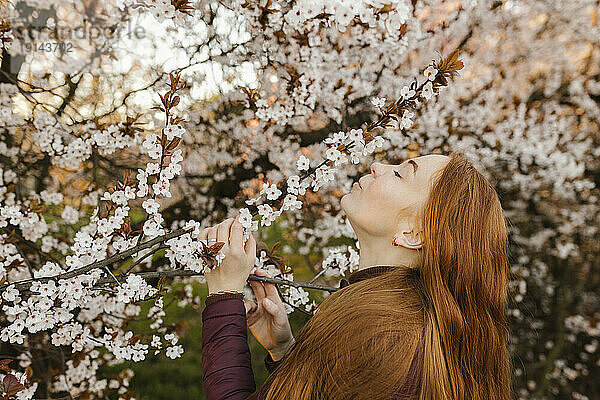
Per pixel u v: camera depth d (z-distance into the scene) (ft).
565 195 12.82
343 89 9.25
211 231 3.66
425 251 3.28
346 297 3.15
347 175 11.12
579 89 12.57
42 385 8.38
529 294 13.74
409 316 3.01
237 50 8.98
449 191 3.35
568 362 13.87
